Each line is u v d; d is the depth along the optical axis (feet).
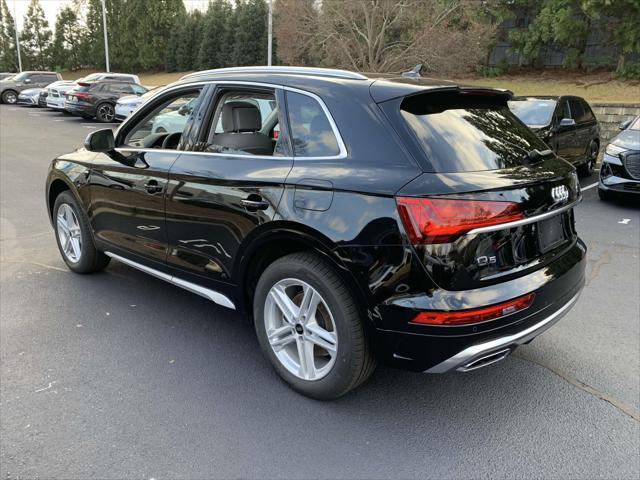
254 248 10.07
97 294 14.64
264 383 10.52
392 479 8.07
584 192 32.19
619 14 65.26
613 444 8.93
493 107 10.69
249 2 132.87
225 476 8.03
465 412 9.75
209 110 11.62
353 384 9.36
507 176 8.67
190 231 11.41
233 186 10.34
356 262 8.50
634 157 26.84
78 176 14.62
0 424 9.09
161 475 8.02
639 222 24.80
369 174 8.61
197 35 156.66
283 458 8.44
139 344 11.96
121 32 176.76
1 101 101.35
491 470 8.29
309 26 69.56
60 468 8.11
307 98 9.93
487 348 8.32
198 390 10.23
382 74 10.55
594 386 10.69
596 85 67.67
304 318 9.70
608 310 14.47
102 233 14.24
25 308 13.65
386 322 8.41
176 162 11.75
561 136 32.30
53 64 221.87
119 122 72.74
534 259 9.09
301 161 9.62
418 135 8.63
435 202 7.93
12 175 33.35
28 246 18.88
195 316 13.44
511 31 79.97
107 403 9.75
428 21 65.72
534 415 9.70
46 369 10.83
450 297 8.04
